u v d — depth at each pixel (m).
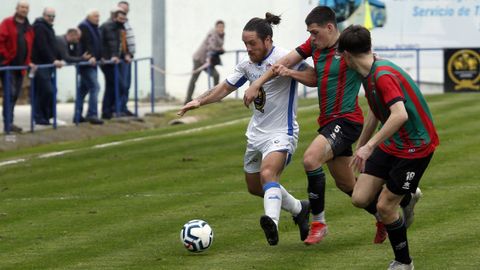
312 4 51.97
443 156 29.98
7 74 36.03
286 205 18.72
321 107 18.53
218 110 47.03
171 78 55.50
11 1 54.84
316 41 18.17
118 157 32.09
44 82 38.12
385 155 16.42
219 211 22.58
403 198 17.78
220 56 53.47
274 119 18.56
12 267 17.64
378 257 17.53
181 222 21.44
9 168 30.38
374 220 21.03
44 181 27.91
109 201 24.44
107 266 17.45
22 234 20.67
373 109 16.34
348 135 18.31
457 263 16.98
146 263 17.59
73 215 22.70
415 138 16.08
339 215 21.75
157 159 31.44
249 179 19.38
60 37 38.62
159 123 43.28
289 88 18.55
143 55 56.50
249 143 18.89
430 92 51.66
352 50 16.08
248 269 16.86
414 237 19.20
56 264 17.78
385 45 51.62
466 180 25.92
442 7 51.12
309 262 17.30
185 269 17.00
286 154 18.50
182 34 55.38
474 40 51.12
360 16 50.69
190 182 27.05
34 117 38.66
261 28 18.53
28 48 36.81
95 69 39.78
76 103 39.62
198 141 35.38
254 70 18.86
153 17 52.94
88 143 36.09
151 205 23.69
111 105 41.62
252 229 20.48
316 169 18.31
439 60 51.44
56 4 55.28
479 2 50.94
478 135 34.22
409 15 51.34
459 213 21.53
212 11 55.16
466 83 51.09
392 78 15.71
